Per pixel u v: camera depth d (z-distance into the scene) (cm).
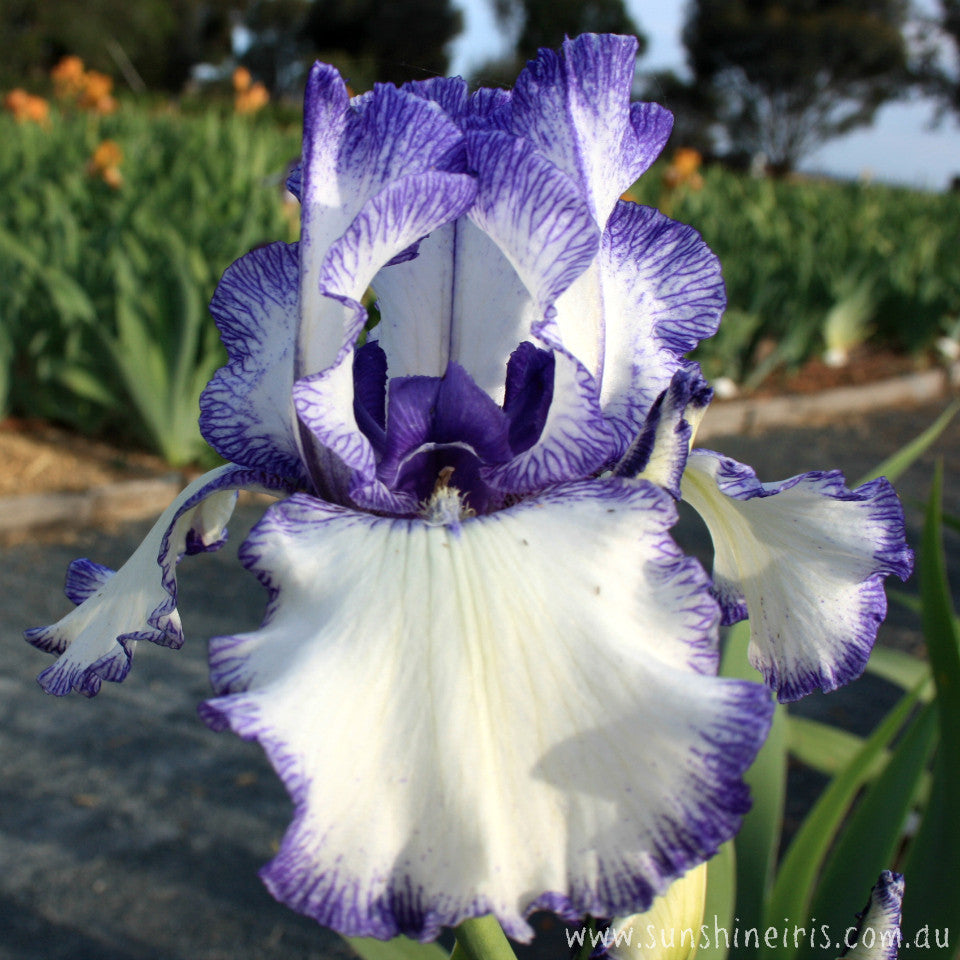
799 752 51
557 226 19
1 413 103
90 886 52
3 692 68
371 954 32
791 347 147
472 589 17
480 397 21
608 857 15
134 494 96
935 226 235
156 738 65
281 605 17
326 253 19
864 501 21
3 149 169
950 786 32
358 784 15
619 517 17
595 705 16
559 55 20
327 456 20
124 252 107
